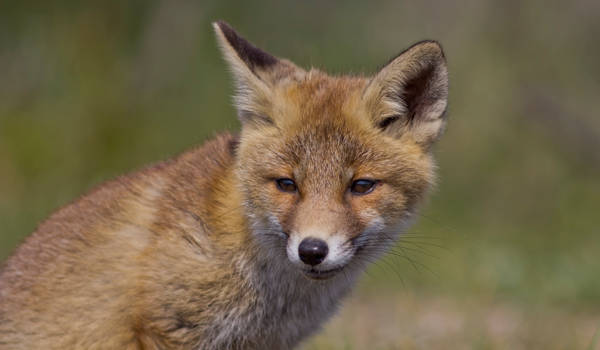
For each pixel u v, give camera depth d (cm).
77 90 2309
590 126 2647
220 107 2442
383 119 939
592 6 2811
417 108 962
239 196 932
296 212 894
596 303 1616
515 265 1781
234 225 926
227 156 978
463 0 2855
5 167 2188
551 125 2644
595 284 1675
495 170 2530
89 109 2291
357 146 914
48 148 2241
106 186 1002
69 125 2275
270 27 2731
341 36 2769
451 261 1828
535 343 1312
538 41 2770
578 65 2783
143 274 906
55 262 935
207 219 927
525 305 1570
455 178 2488
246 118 971
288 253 881
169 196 948
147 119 2377
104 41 2392
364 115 930
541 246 2100
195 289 913
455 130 2600
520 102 2672
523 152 2570
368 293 1694
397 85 938
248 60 986
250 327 960
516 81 2697
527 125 2639
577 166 2567
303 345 1066
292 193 915
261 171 923
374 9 2875
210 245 920
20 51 2439
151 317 909
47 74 2373
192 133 2388
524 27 2775
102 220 947
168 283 905
